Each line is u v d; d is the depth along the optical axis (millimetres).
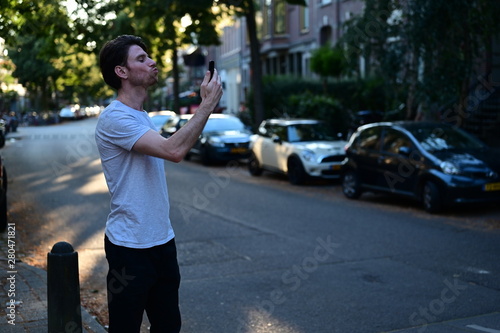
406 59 15906
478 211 11875
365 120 23531
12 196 13336
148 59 3455
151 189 3363
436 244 8930
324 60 24328
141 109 3498
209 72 3340
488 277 7074
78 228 9953
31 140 33094
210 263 7895
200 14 22547
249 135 22156
